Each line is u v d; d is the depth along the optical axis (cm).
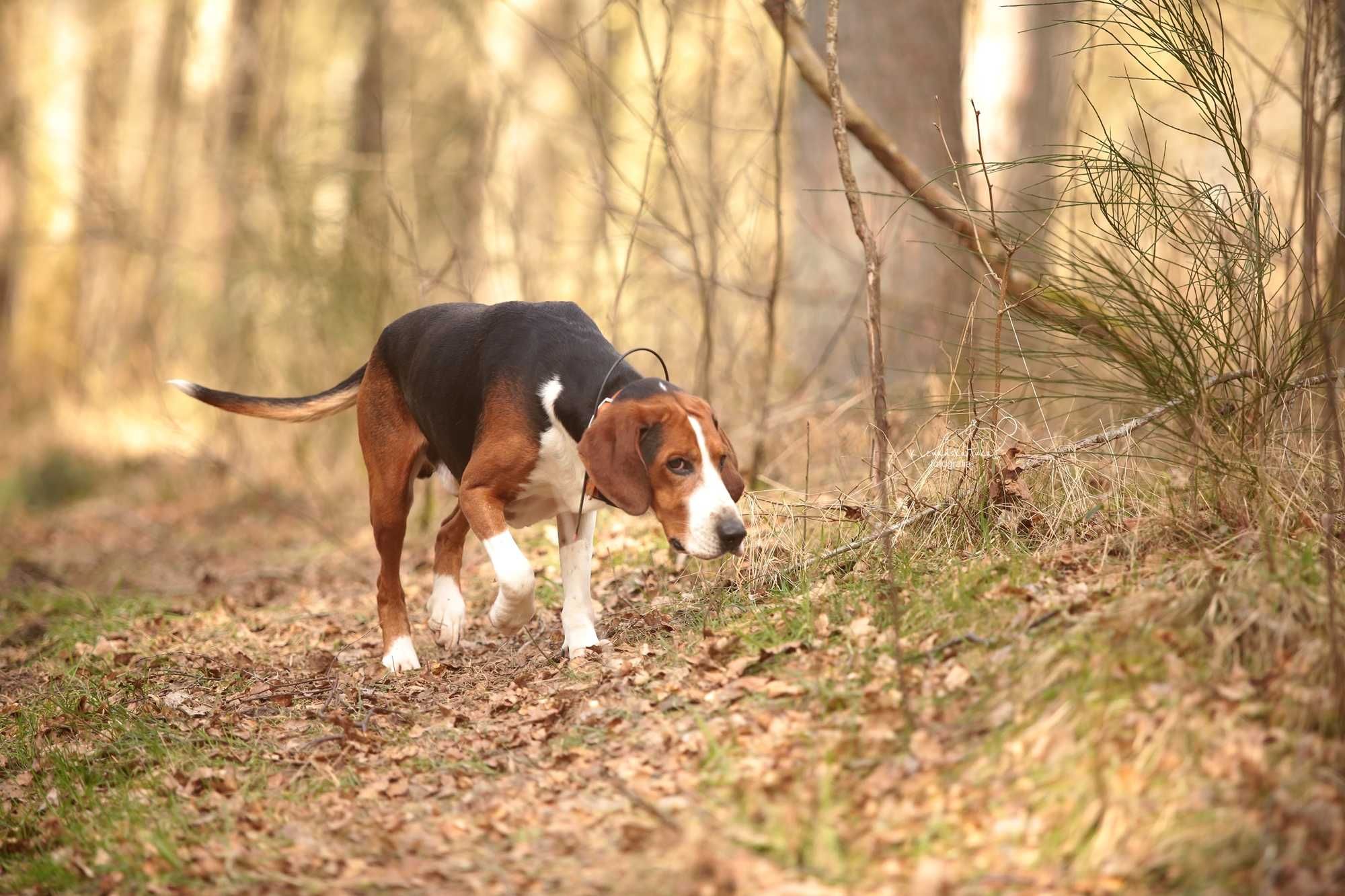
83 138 2186
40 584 1095
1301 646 453
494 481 629
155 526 1446
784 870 411
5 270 2395
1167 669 455
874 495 680
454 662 688
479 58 1886
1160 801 406
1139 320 630
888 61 1120
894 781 448
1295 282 743
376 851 464
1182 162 777
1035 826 413
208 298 1827
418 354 682
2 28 2372
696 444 573
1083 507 617
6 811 551
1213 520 570
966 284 1122
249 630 827
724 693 534
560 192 1852
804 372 1142
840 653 546
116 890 463
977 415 668
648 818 455
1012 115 1502
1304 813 388
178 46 2403
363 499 1433
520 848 451
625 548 851
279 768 551
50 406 2092
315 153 1733
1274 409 596
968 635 522
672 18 955
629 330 1339
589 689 579
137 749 589
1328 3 527
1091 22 670
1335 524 546
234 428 1599
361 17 2534
